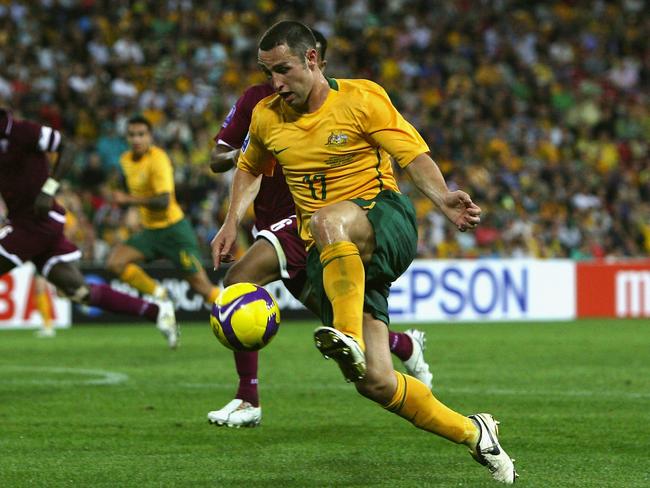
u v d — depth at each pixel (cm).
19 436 2173
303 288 2180
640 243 7488
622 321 6219
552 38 9362
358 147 1695
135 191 4262
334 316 1583
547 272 6438
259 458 1928
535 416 2466
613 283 6588
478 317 6272
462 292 6238
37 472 1798
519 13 9400
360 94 1680
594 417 2450
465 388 3005
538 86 8681
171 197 4244
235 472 1798
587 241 7169
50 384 3084
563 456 1953
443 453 1978
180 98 7400
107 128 6956
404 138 1655
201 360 3838
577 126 8500
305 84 1653
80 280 3384
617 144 8412
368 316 1653
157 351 4216
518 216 7019
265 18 8469
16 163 3098
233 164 2328
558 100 8725
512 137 7956
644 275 6650
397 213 1683
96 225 6175
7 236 3178
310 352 4125
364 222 1656
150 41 7888
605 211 7469
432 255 6750
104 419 2408
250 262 2155
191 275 4359
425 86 8369
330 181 1712
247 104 2297
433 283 6184
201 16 8188
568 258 7119
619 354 4103
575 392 2916
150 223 4272
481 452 1650
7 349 4322
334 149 1691
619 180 7788
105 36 7775
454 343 4619
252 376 2217
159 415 2472
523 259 6406
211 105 7381
